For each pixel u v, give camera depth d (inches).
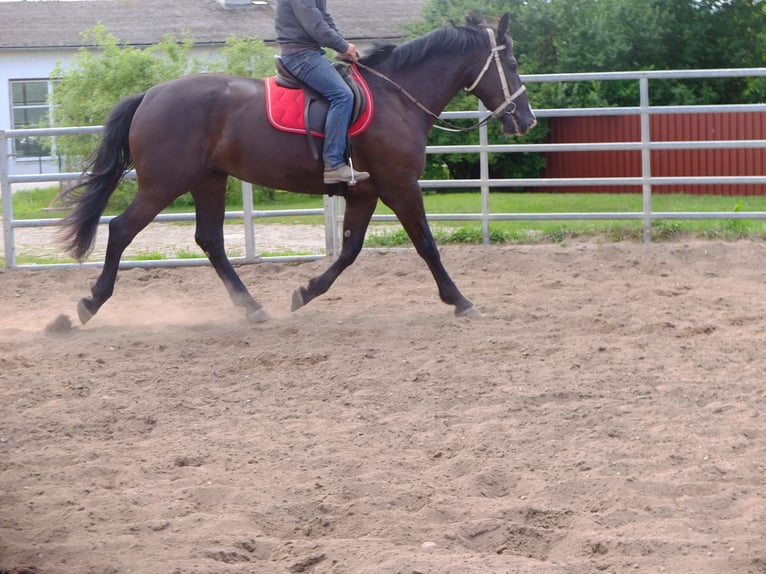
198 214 317.4
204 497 173.0
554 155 845.8
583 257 409.7
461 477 180.7
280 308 338.6
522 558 146.0
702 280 371.6
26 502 170.1
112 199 698.8
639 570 142.3
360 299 352.5
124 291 377.4
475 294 353.4
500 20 307.9
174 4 1241.4
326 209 424.2
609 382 237.6
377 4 1274.6
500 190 866.8
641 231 443.8
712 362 253.6
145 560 147.3
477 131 832.3
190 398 233.8
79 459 193.5
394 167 295.9
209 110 294.4
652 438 198.8
